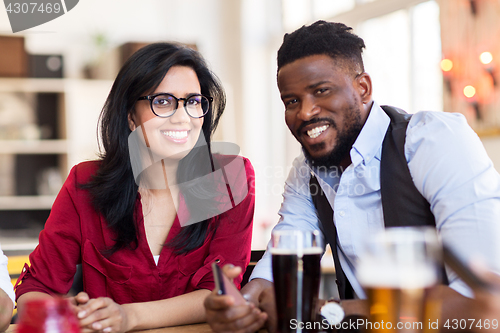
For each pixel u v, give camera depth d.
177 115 1.26
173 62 1.26
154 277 1.24
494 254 0.84
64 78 3.87
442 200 0.93
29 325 0.54
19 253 2.36
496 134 2.40
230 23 4.43
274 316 0.78
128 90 1.26
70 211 1.28
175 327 0.97
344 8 3.61
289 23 4.31
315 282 0.72
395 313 0.58
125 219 1.24
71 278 1.29
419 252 0.58
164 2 4.23
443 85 2.66
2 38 3.64
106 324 0.87
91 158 1.48
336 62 1.02
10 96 3.86
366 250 0.61
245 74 4.42
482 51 2.44
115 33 4.07
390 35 3.15
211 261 1.24
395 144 1.05
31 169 3.89
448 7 2.61
